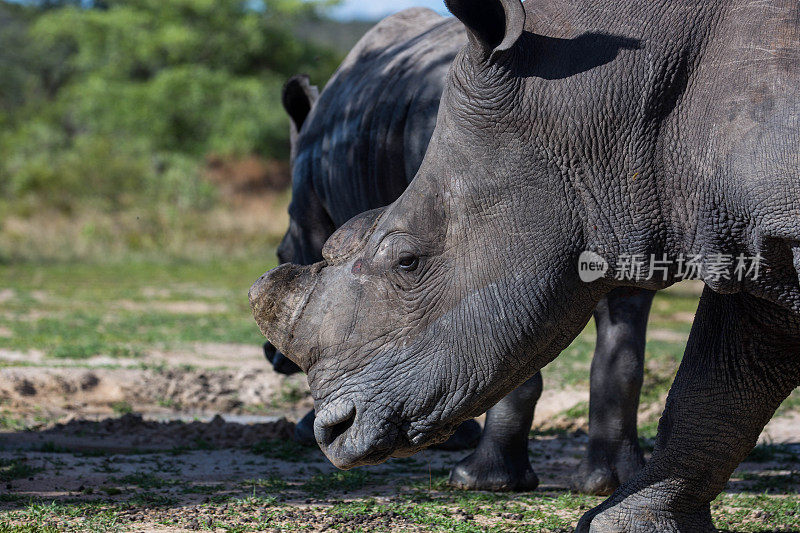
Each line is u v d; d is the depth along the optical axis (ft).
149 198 160.04
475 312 19.38
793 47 18.78
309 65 229.04
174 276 120.06
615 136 19.27
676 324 85.71
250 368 56.85
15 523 25.17
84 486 30.14
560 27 19.63
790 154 18.17
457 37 30.91
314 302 19.83
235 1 213.25
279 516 26.66
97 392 49.57
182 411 48.01
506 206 19.35
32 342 63.21
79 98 211.61
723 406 22.20
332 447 19.79
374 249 19.71
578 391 49.16
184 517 26.32
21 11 284.41
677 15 19.48
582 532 23.02
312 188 35.83
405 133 30.07
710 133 19.10
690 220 19.53
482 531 25.49
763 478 32.96
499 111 19.24
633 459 30.76
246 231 159.02
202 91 201.67
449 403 19.53
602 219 19.53
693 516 22.61
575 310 19.97
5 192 163.12
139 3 218.38
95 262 134.00
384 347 19.53
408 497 29.78
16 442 37.96
